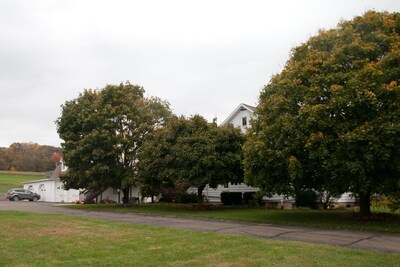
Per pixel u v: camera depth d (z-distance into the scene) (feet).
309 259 27.94
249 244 34.09
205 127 84.07
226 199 100.32
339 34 56.95
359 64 51.96
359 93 47.42
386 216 56.90
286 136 54.03
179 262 27.17
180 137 80.79
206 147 77.30
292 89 55.57
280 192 60.13
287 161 53.47
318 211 73.15
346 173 49.14
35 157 341.00
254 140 60.39
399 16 55.67
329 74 52.90
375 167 48.65
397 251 32.19
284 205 90.43
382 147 46.01
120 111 97.60
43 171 338.34
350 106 48.47
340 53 53.21
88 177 95.55
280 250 31.24
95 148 94.43
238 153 80.18
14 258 28.45
